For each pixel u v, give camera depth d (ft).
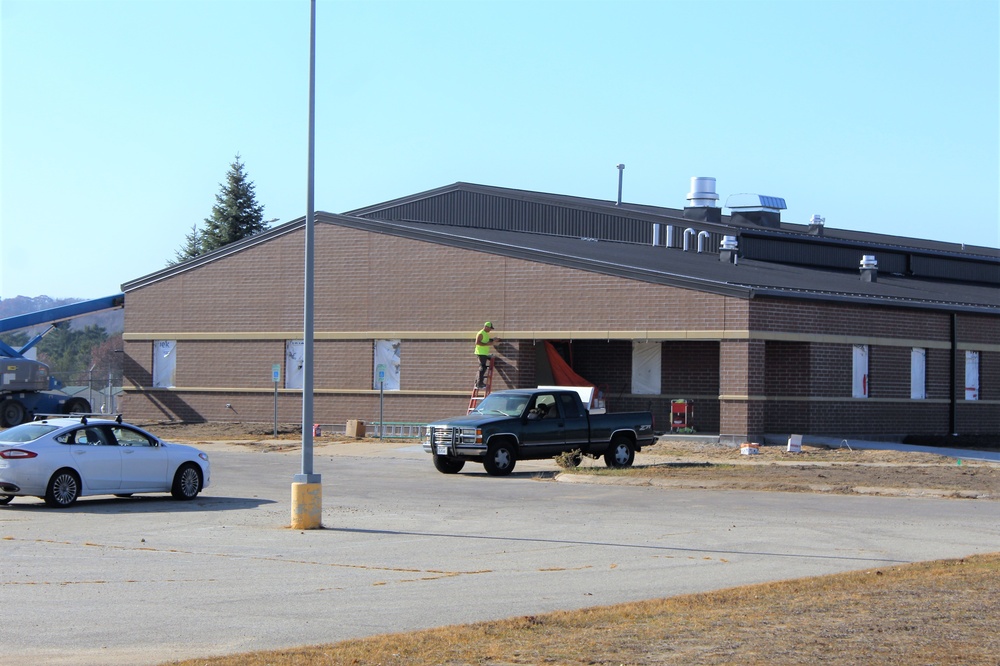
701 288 113.29
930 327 129.59
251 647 31.53
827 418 117.80
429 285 133.39
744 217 169.48
